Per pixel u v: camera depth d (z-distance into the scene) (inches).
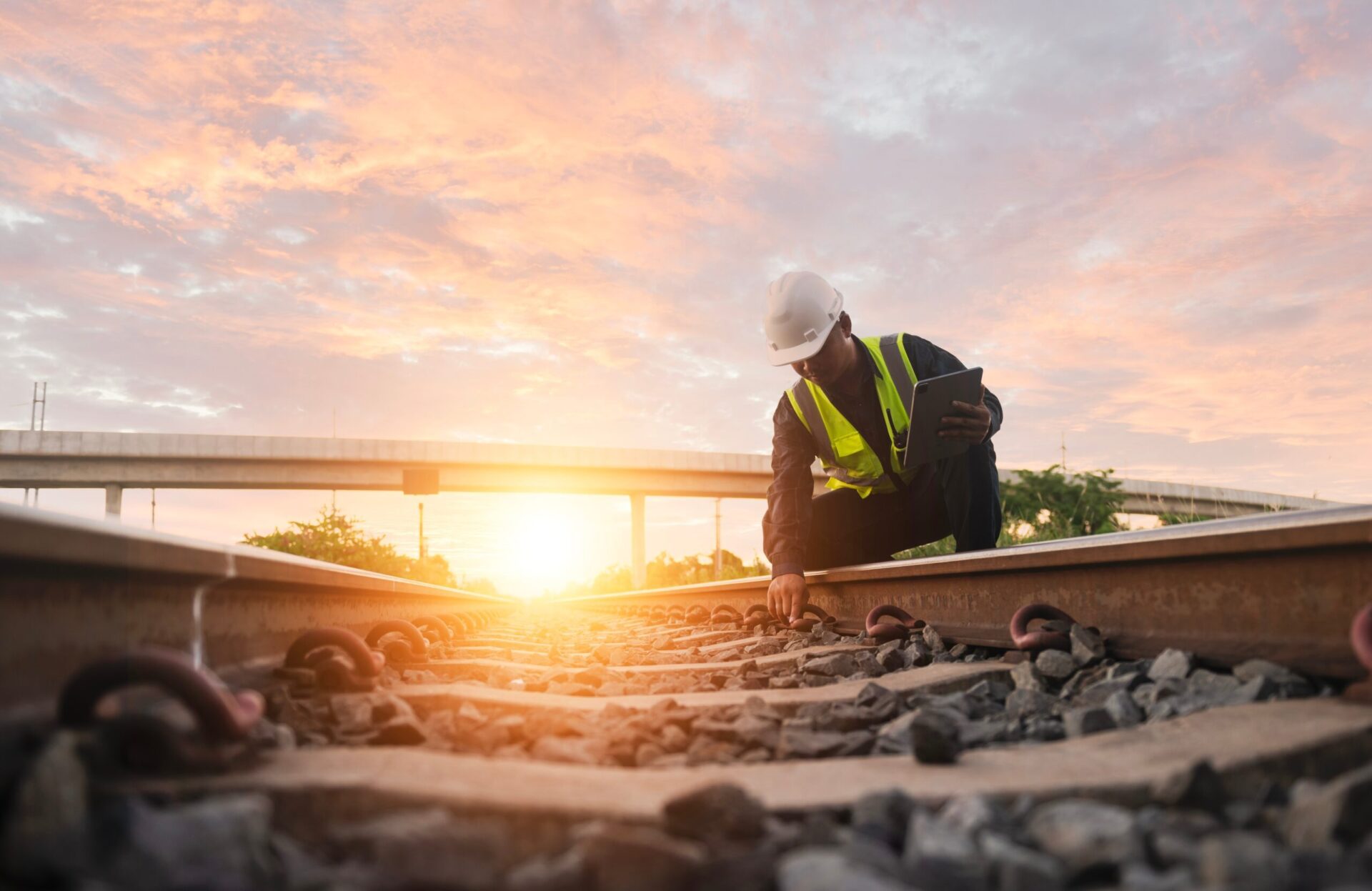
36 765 48.6
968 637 155.1
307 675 108.7
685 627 294.0
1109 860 49.0
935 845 49.8
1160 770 63.2
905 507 230.2
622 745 85.2
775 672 150.7
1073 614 132.9
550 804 57.4
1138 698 95.9
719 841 53.8
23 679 62.6
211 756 61.0
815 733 88.7
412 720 86.0
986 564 151.7
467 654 191.8
